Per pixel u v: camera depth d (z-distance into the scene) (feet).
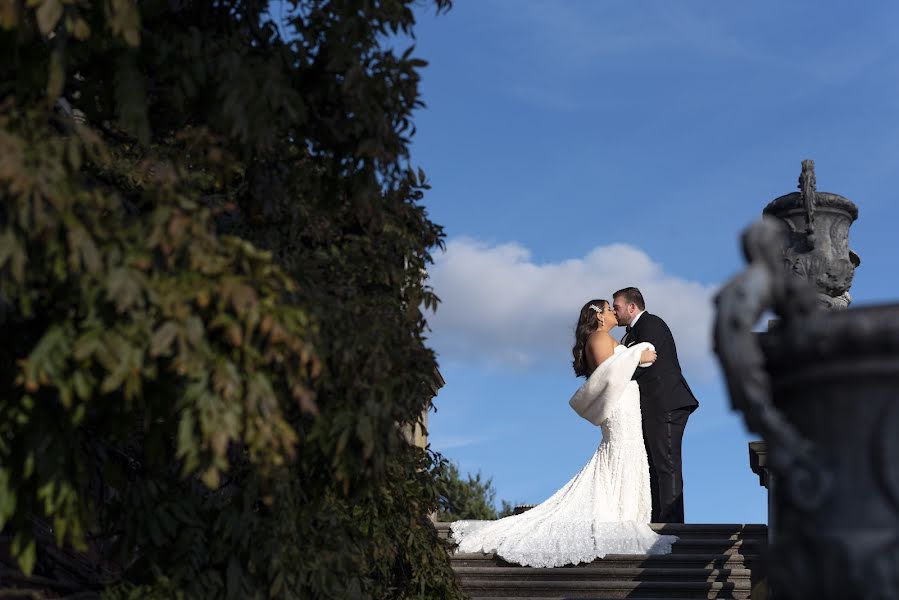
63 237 11.50
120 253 11.55
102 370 12.35
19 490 13.07
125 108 14.16
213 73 15.06
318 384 15.56
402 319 18.89
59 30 12.44
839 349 7.03
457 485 72.08
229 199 17.66
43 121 11.89
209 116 15.64
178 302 11.48
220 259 12.03
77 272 11.34
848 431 7.04
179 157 16.83
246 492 16.75
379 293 19.81
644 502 31.40
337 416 15.37
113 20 12.00
